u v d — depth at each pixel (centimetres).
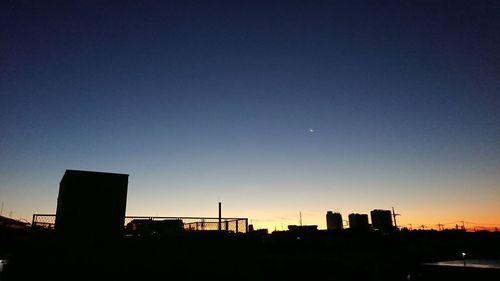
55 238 1630
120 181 1916
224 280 1894
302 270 3562
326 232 6394
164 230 2027
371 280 3594
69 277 1598
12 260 1559
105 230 1795
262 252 2022
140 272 1736
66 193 1762
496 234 6241
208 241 1928
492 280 3078
